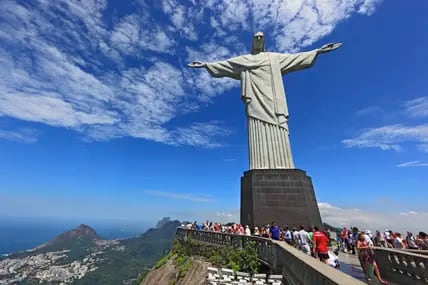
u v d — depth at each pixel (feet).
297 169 96.12
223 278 54.60
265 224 89.45
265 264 52.37
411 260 40.60
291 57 113.09
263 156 101.76
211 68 116.26
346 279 18.10
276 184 94.48
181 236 96.53
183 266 72.49
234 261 57.88
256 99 108.17
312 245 51.96
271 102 106.52
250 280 50.78
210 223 99.81
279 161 100.32
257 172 96.78
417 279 39.11
